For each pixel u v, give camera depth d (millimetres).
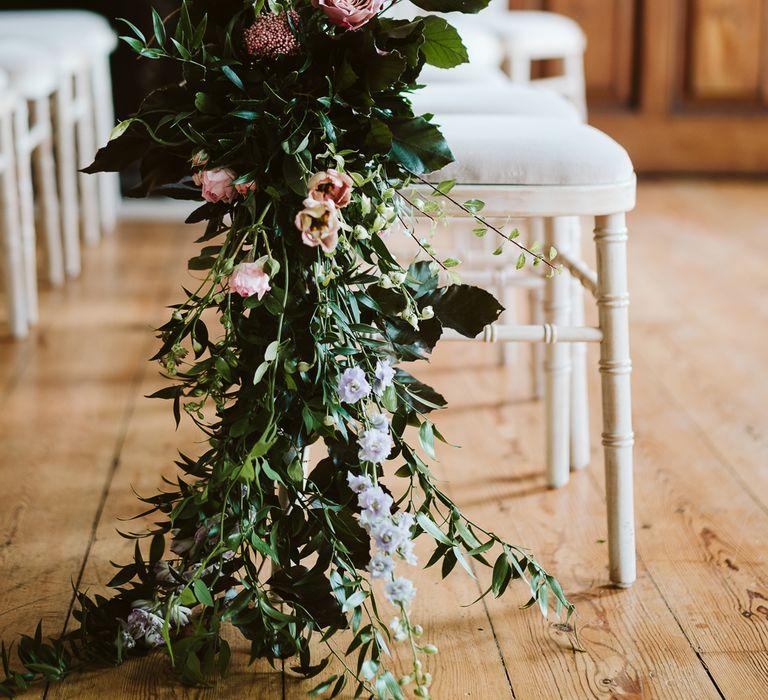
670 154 3740
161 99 1019
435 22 1044
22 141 2207
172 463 1609
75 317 2330
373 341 1070
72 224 2611
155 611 1065
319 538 1034
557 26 2658
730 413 1804
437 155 1041
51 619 1183
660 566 1304
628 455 1228
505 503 1482
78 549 1344
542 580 1094
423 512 1065
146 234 3086
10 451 1648
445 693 1054
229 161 1015
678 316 2336
